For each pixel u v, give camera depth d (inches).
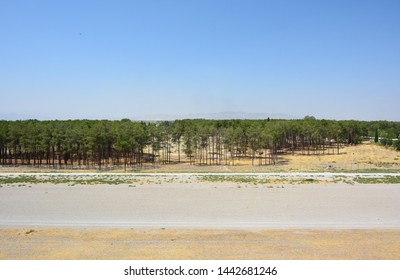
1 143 3540.8
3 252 1013.8
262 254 992.9
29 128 3474.4
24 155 4143.7
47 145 3408.0
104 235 1178.0
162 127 4099.4
